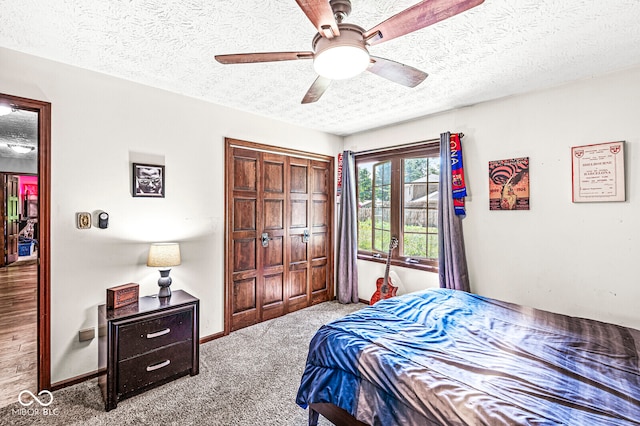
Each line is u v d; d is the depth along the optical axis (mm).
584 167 2387
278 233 3623
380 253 3992
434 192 3438
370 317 1901
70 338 2189
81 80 2230
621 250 2244
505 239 2816
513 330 1706
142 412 1880
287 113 3312
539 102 2609
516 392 1143
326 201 4219
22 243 7496
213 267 3008
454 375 1262
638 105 2164
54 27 1722
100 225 2309
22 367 2385
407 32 1299
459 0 1071
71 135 2191
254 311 3375
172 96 2711
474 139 3004
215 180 3018
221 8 1547
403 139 3621
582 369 1304
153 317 2111
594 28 1728
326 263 4223
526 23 1683
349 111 3225
